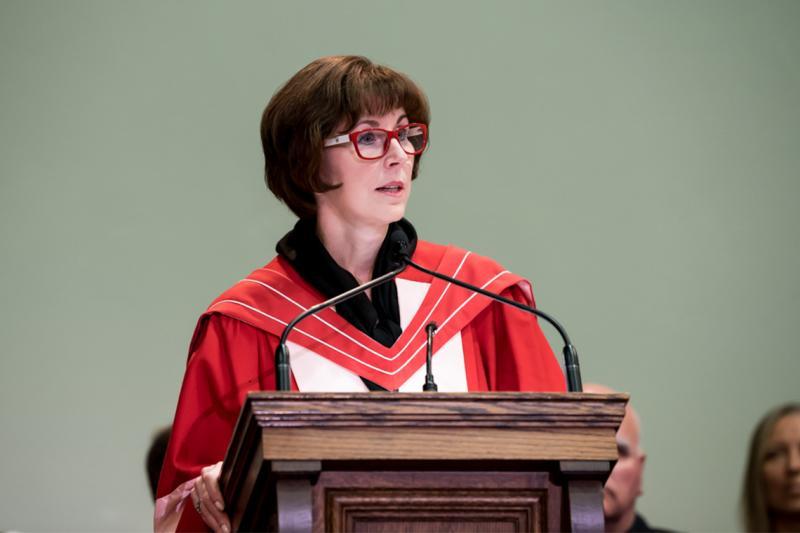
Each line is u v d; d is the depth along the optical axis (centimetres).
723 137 1647
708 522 1530
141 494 1480
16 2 1586
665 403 1572
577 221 1612
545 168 1622
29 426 1483
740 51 1662
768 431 1291
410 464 694
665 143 1641
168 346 1530
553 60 1648
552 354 1009
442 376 970
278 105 972
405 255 861
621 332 1592
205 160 1584
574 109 1641
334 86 948
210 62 1603
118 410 1502
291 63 1611
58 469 1477
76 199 1552
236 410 962
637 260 1609
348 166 951
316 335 977
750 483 1294
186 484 930
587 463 698
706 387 1580
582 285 1599
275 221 1578
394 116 961
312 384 960
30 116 1566
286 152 970
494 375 1002
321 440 679
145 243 1554
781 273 1614
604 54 1653
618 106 1644
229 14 1612
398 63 1625
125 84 1588
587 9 1659
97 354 1516
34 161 1556
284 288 998
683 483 1545
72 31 1590
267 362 978
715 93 1655
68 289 1528
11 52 1576
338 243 995
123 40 1598
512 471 713
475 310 1002
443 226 1596
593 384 1560
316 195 987
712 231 1623
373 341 980
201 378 972
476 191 1608
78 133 1570
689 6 1666
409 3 1639
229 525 810
